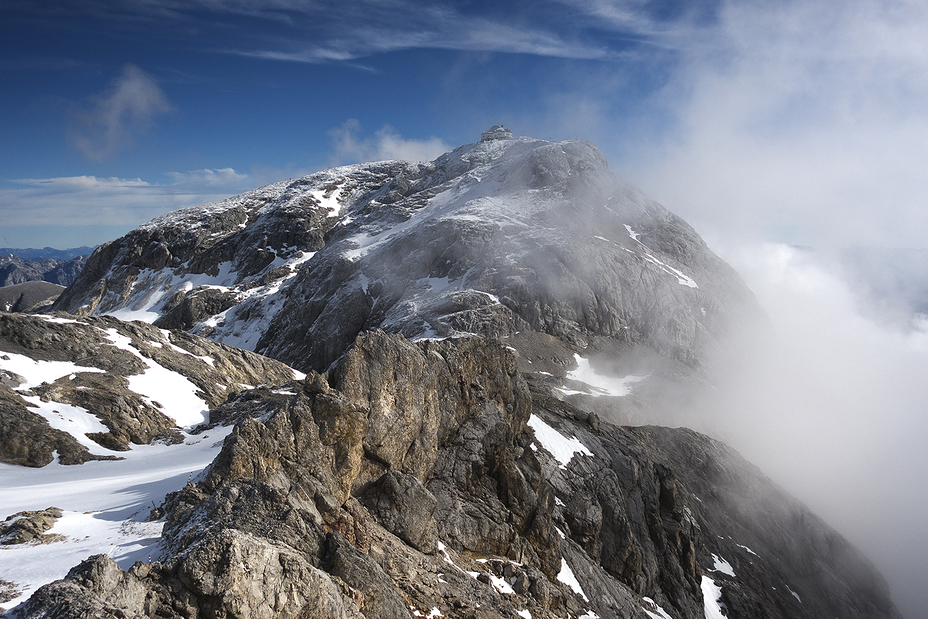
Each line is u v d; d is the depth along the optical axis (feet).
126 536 72.38
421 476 122.11
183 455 149.28
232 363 256.52
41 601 46.14
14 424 148.56
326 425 98.02
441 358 135.64
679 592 171.42
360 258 623.77
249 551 56.90
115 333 225.15
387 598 72.95
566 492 163.84
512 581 115.85
